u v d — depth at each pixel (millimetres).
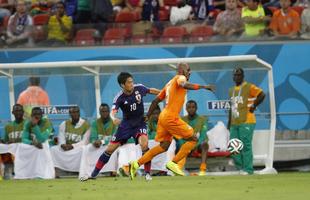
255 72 60812
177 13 69625
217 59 59250
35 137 57250
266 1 71750
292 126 63062
